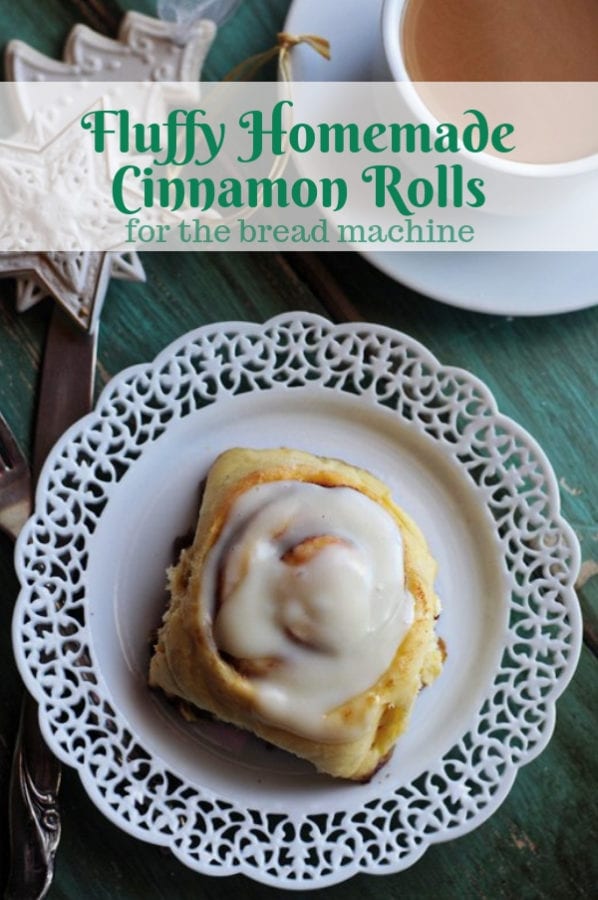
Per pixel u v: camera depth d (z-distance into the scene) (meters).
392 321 0.57
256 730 0.52
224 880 0.55
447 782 0.53
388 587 0.51
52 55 0.57
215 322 0.57
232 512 0.52
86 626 0.54
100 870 0.54
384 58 0.52
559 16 0.54
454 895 0.55
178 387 0.55
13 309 0.56
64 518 0.54
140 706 0.54
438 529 0.56
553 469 0.57
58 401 0.56
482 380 0.57
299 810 0.53
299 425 0.56
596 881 0.55
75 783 0.55
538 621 0.54
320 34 0.55
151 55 0.56
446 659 0.55
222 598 0.51
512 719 0.54
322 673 0.51
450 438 0.56
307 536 0.52
